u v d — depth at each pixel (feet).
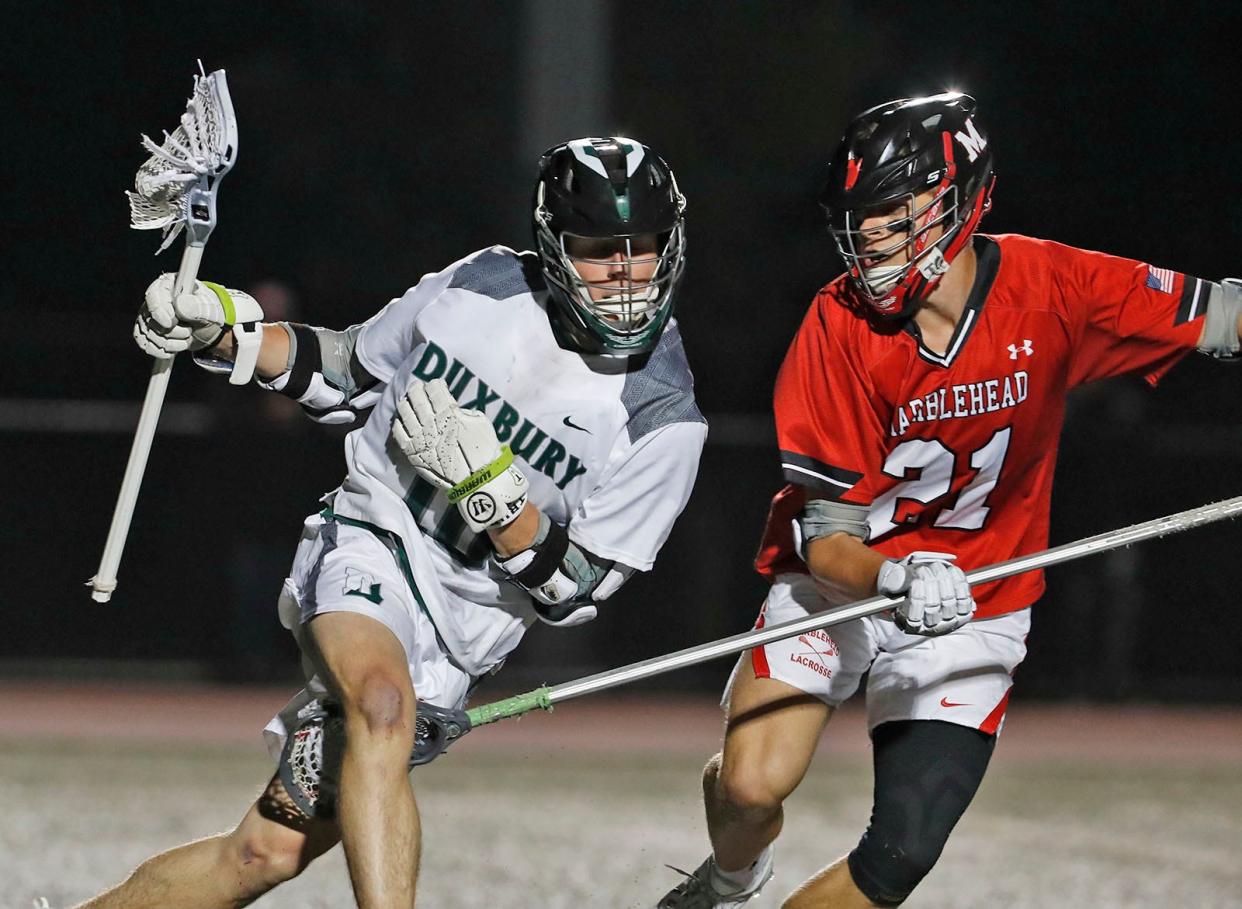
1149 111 209.36
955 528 52.60
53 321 167.02
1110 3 210.79
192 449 138.31
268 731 49.55
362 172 204.54
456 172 205.67
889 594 48.16
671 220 44.78
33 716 125.18
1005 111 210.79
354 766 42.93
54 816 87.66
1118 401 145.28
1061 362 50.98
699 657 48.49
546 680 137.59
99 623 138.82
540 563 45.98
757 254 204.54
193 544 138.21
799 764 52.44
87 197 200.64
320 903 69.21
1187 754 120.98
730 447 138.72
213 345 48.70
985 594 52.95
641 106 212.84
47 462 138.82
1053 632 141.38
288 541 138.51
